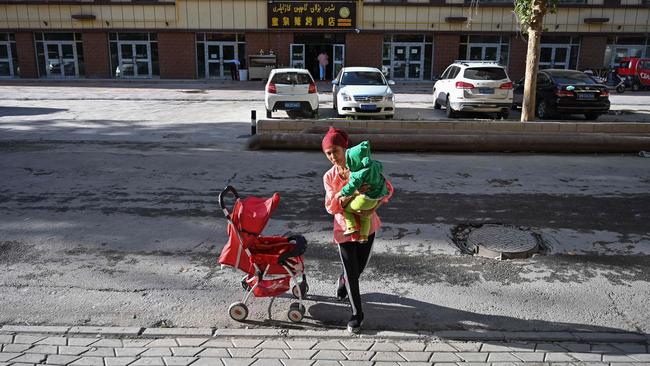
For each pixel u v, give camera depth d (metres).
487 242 5.96
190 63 32.50
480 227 6.52
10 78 32.62
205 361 3.74
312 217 6.84
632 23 31.39
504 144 10.89
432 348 3.96
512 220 6.80
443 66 32.16
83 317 4.37
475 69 16.14
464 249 5.89
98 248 5.77
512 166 9.75
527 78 13.02
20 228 6.29
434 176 8.93
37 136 12.51
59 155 10.17
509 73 32.09
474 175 9.03
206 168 9.27
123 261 5.45
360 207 3.93
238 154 10.52
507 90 15.81
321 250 5.80
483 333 4.19
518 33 31.22
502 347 3.99
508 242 5.95
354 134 11.01
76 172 8.87
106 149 10.91
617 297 4.82
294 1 31.34
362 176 3.78
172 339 4.05
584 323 4.37
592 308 4.62
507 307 4.63
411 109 19.16
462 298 4.78
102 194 7.66
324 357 3.81
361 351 3.91
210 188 8.05
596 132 11.71
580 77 16.67
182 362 3.71
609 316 4.49
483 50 32.12
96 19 31.64
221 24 31.78
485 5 31.09
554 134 11.13
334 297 4.78
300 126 11.65
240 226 4.22
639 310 4.59
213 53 32.72
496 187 8.30
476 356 3.85
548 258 5.66
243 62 32.75
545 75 16.98
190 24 31.80
